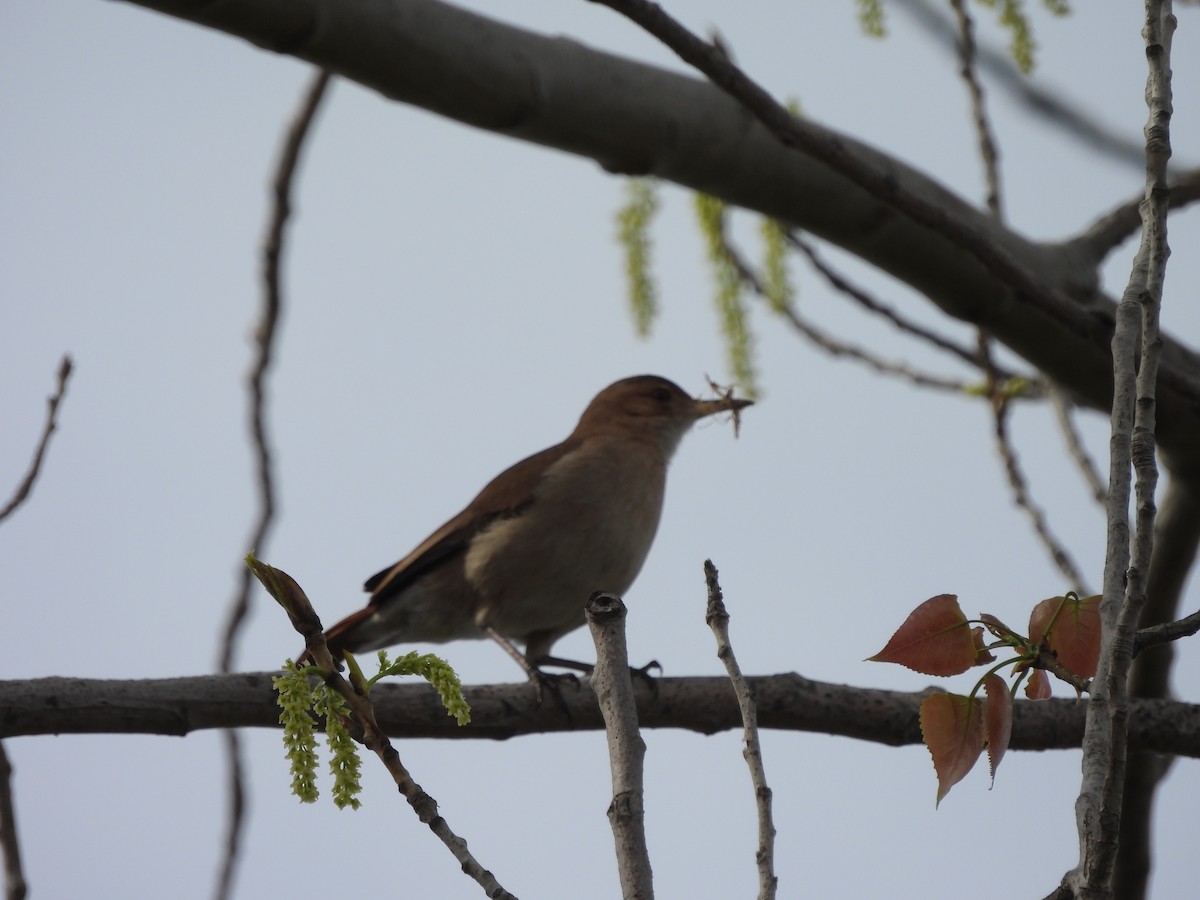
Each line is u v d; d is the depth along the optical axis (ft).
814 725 34.65
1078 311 37.04
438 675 20.34
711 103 36.47
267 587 19.94
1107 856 18.81
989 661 22.52
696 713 34.40
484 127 34.45
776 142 37.01
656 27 29.37
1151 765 41.27
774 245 44.39
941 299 40.04
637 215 43.14
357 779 19.67
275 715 31.45
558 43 34.81
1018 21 35.73
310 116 37.86
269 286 39.24
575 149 35.70
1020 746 34.27
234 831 37.58
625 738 20.11
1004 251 35.86
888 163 39.09
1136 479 20.81
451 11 32.94
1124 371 21.91
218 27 30.71
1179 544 42.60
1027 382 43.42
